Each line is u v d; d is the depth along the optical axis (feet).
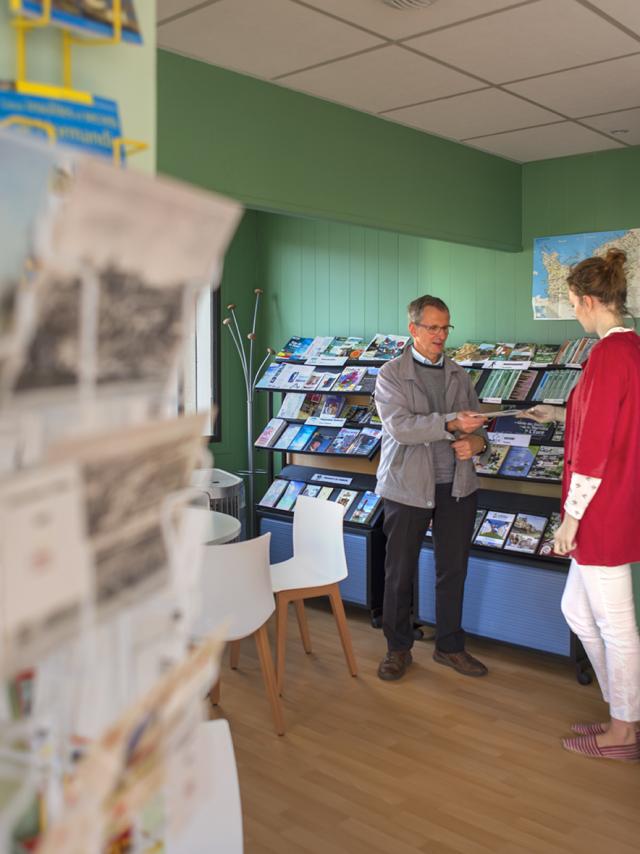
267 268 21.91
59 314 2.00
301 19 10.06
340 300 20.33
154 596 2.39
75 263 1.98
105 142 3.00
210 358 21.16
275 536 18.71
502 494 16.38
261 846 9.11
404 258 19.06
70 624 2.04
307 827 9.51
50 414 2.08
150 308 2.27
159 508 2.35
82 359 2.10
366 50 11.06
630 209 15.94
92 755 2.08
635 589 13.43
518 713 12.70
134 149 3.27
